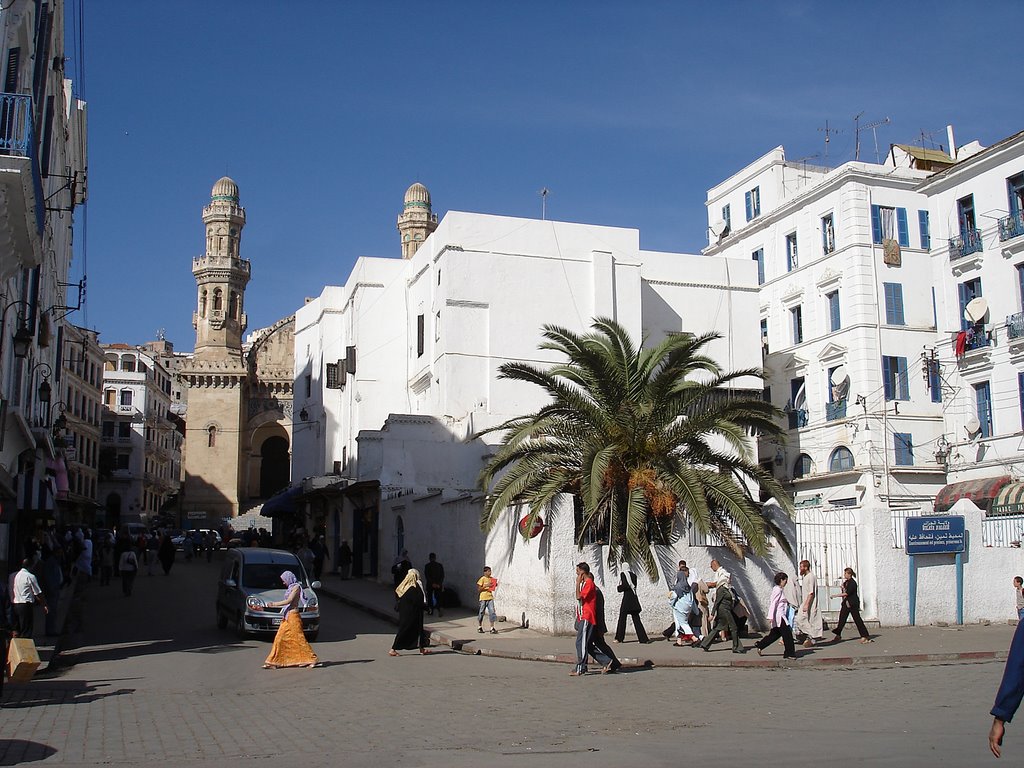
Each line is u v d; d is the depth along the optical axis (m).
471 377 39.47
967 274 35.06
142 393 88.31
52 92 27.91
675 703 13.59
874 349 42.34
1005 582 24.72
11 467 25.83
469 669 17.59
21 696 13.88
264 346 75.81
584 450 22.31
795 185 49.88
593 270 41.22
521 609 23.80
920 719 12.02
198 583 36.53
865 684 15.50
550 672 17.31
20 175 14.56
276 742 10.71
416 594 19.73
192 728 11.60
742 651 19.41
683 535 22.66
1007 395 32.81
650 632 22.05
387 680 16.05
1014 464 32.12
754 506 22.05
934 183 36.56
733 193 52.50
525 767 9.03
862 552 24.06
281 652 17.50
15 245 16.67
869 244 43.22
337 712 12.82
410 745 10.48
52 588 21.05
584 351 22.08
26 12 18.23
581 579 17.17
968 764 8.95
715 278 45.34
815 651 19.52
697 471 22.20
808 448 44.97
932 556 24.31
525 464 22.72
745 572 22.91
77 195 40.97
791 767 8.81
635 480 21.92
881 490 40.91
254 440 75.44
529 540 23.42
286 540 54.47
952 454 34.81
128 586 31.39
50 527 35.66
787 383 46.75
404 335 47.91
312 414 56.69
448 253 40.00
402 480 37.59
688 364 23.12
